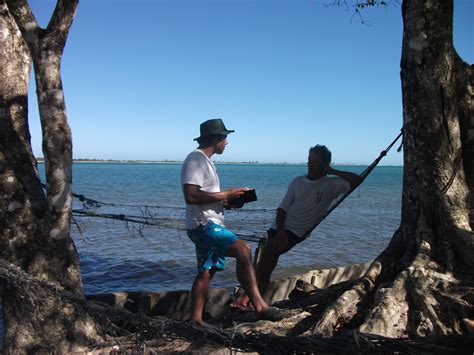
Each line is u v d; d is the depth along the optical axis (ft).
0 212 14.83
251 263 13.85
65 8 14.67
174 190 155.02
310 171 17.61
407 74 15.52
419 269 13.60
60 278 15.07
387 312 12.34
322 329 12.44
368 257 46.06
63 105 15.15
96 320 11.64
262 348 9.30
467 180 15.33
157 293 22.81
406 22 15.53
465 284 13.37
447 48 14.99
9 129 15.48
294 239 17.92
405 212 15.67
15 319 14.51
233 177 313.32
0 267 12.38
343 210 90.27
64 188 15.12
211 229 13.60
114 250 48.93
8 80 15.65
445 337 8.32
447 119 15.05
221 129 13.85
